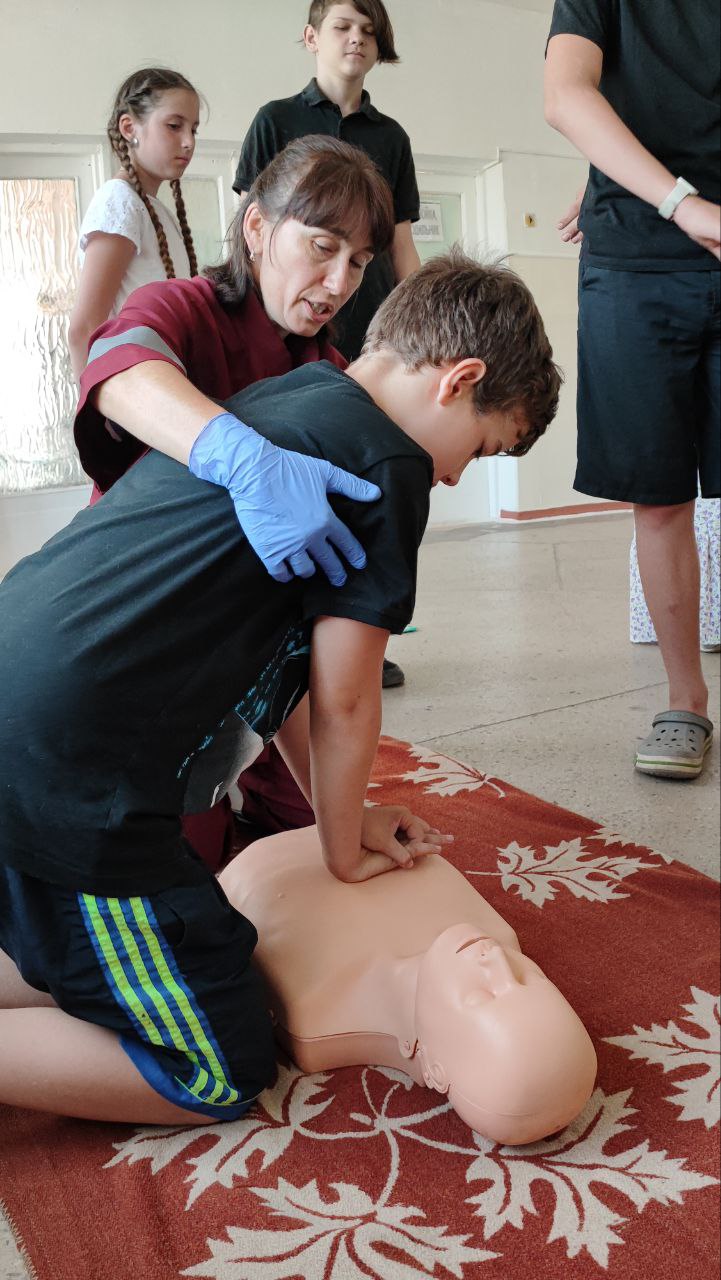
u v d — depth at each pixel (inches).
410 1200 38.6
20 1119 43.0
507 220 257.1
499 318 41.9
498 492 272.2
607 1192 39.0
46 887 39.1
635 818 73.3
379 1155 40.9
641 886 62.0
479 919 49.5
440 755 84.5
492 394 42.5
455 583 170.4
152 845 39.3
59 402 210.1
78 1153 40.9
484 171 257.3
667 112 75.2
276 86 219.6
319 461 39.0
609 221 77.1
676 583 80.6
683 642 81.9
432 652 121.7
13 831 37.6
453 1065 40.4
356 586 40.7
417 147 244.1
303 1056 45.9
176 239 91.0
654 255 75.5
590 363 79.9
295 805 66.7
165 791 39.6
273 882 50.6
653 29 74.4
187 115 86.0
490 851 66.9
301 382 43.9
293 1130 42.4
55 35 196.1
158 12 205.5
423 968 42.8
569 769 82.9
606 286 77.7
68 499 212.7
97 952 39.1
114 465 51.7
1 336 203.8
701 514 112.8
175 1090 40.5
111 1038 40.4
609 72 77.0
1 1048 40.0
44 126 197.5
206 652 39.8
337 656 41.9
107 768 38.0
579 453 82.8
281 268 51.1
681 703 83.0
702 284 74.9
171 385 43.8
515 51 252.4
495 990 40.6
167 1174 39.7
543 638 126.6
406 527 40.4
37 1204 38.0
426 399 43.0
